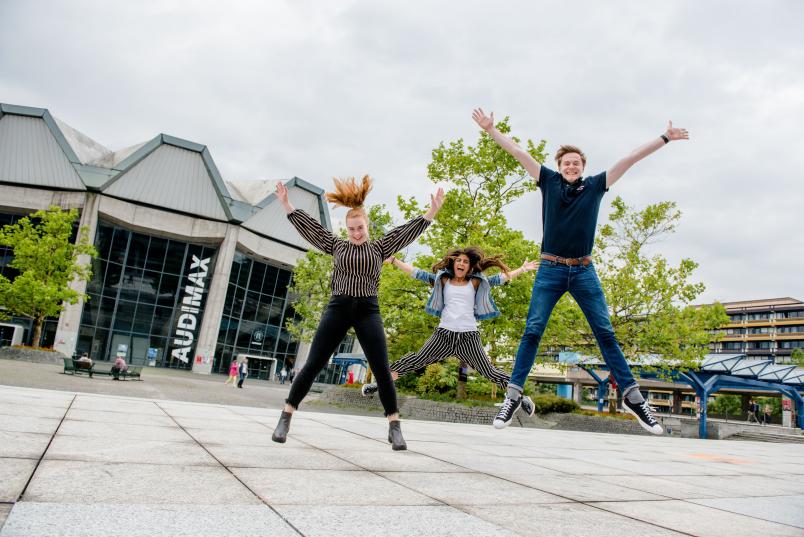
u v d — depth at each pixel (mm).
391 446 4289
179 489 2148
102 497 1903
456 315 4859
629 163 4156
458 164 18484
